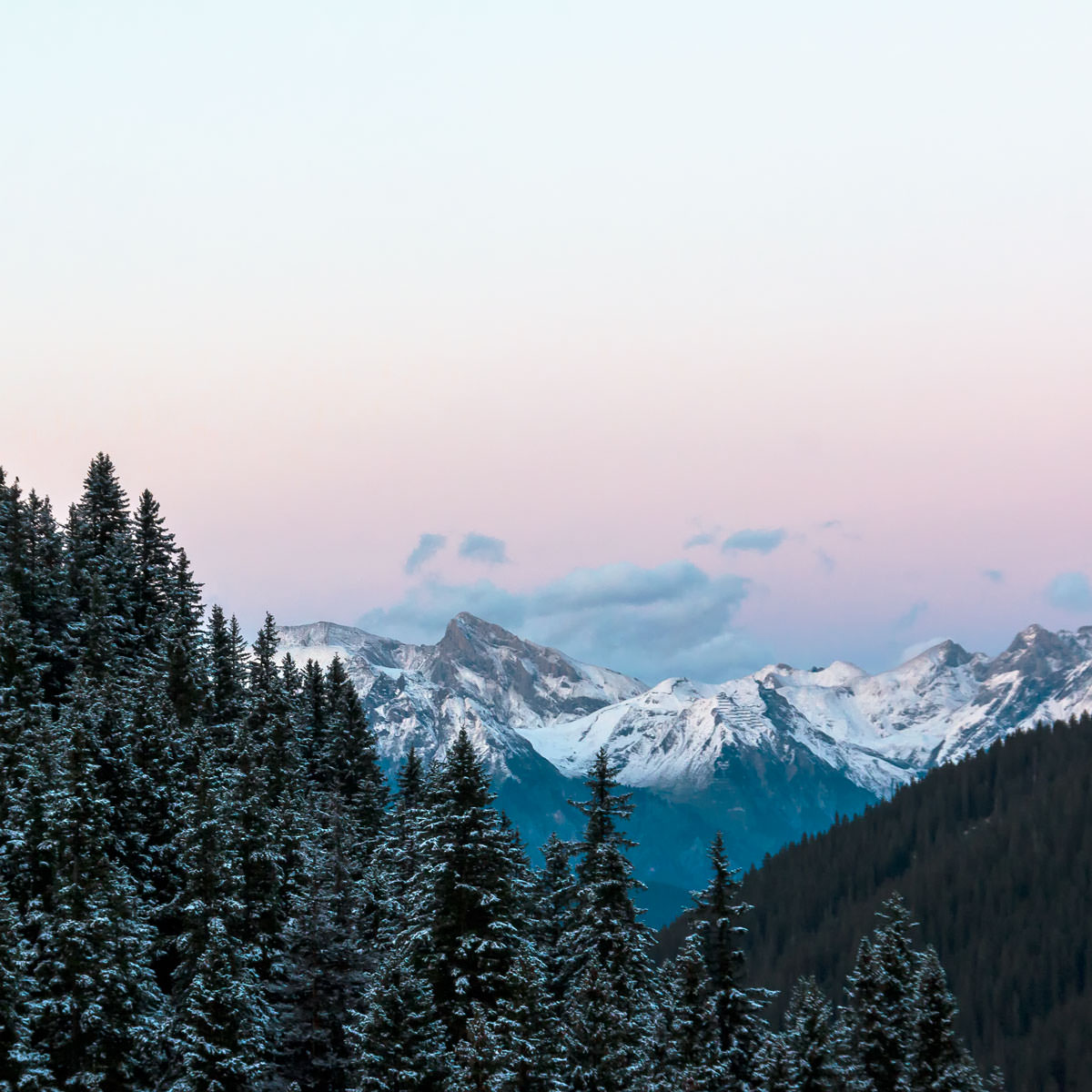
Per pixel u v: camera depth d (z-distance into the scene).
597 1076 50.62
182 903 58.62
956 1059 62.69
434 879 54.12
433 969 52.62
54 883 54.66
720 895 59.25
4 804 62.09
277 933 59.81
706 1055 56.12
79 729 59.25
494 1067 46.62
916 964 66.31
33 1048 48.28
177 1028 49.78
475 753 56.62
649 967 57.69
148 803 66.81
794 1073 58.16
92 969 50.41
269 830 65.31
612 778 59.88
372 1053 49.09
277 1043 51.47
